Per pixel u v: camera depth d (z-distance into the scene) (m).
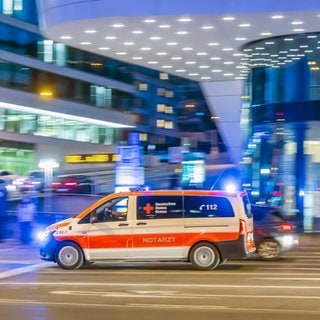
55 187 48.12
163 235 17.52
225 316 10.68
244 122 38.56
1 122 71.06
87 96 83.69
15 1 73.25
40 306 11.75
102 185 49.34
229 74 38.91
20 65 72.75
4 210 28.45
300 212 31.78
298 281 15.39
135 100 105.62
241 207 17.62
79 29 26.97
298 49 30.09
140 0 24.44
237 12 24.31
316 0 23.72
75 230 17.80
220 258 17.52
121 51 32.22
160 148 117.06
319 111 31.64
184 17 24.89
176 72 39.03
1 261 20.25
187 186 52.16
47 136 77.69
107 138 89.25
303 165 31.95
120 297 12.85
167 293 13.39
